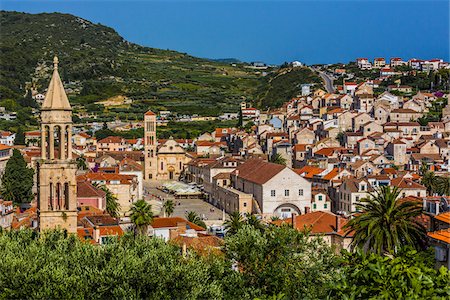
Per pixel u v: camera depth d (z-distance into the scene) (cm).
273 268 6594
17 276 5912
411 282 3972
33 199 18562
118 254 6334
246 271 6862
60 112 8881
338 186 19500
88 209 15412
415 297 3875
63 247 6738
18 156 19175
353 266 4506
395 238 9050
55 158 9150
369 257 4331
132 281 6041
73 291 5903
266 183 19138
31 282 5931
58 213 8850
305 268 6531
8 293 5856
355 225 9769
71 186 8888
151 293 6044
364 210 9781
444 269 4078
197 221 16675
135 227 12356
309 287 6275
